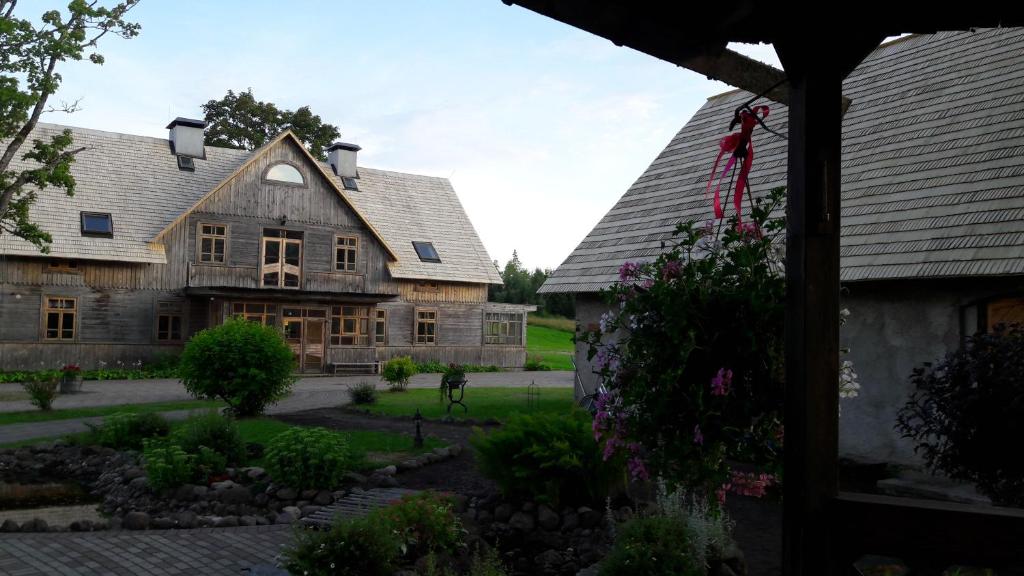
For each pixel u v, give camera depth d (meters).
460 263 36.31
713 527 5.61
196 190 30.64
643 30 2.72
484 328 36.84
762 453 2.93
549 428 7.59
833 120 2.69
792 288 2.68
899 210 10.88
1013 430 5.82
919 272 9.74
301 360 31.17
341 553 5.46
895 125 12.48
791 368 2.66
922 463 9.72
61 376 21.11
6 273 25.92
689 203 14.70
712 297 2.95
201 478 9.39
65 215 27.39
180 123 31.92
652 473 3.17
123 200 28.98
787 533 2.65
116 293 27.77
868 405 10.58
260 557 6.43
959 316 9.65
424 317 35.19
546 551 6.63
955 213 10.13
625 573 5.17
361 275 33.09
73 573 5.96
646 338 3.04
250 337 15.68
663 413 2.97
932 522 2.51
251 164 30.72
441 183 40.12
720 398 2.87
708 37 2.76
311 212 32.03
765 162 13.94
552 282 16.09
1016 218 9.39
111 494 9.62
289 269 31.56
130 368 27.80
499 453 7.67
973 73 12.18
